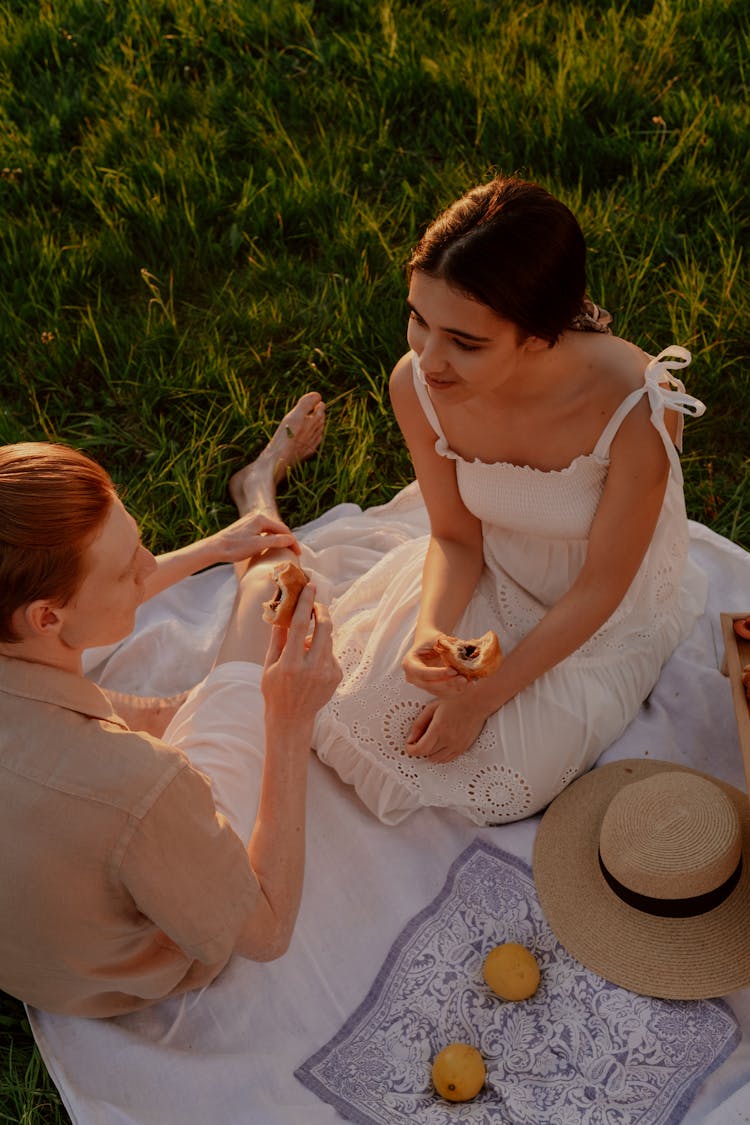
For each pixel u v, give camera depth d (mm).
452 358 2072
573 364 2240
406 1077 2164
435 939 2338
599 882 2311
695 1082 2047
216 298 3809
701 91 4219
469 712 2434
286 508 3387
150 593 2688
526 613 2598
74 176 4137
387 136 4195
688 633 2869
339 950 2332
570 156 4031
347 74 4480
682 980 2150
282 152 4180
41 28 4641
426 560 2670
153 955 1982
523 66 4445
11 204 4059
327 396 3602
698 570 2969
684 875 2117
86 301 3836
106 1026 2164
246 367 3635
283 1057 2168
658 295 3621
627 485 2314
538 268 1955
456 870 2436
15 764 1675
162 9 4785
